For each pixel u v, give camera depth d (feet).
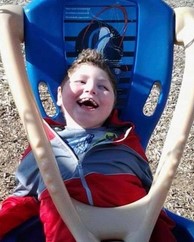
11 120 5.73
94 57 3.40
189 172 5.01
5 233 3.23
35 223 3.29
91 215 2.98
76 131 3.34
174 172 3.06
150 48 3.66
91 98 3.29
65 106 3.39
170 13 3.65
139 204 3.04
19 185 3.31
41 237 3.28
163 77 3.67
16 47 3.31
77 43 3.61
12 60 3.24
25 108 3.09
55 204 2.92
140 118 3.67
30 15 3.52
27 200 3.24
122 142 3.36
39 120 3.08
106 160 3.27
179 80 6.59
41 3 3.54
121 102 3.66
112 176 3.22
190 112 3.23
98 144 3.27
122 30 3.65
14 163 5.11
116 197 3.14
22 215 3.24
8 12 3.46
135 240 2.89
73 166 3.21
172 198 4.67
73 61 3.59
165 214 3.29
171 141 3.17
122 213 3.00
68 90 3.36
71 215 2.90
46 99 6.00
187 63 3.44
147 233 2.92
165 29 3.64
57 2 3.57
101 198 3.11
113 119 3.51
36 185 3.25
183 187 4.82
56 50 3.58
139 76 3.67
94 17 3.63
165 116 5.84
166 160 3.11
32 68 3.57
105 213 3.00
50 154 2.99
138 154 3.39
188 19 3.61
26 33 3.53
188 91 3.31
